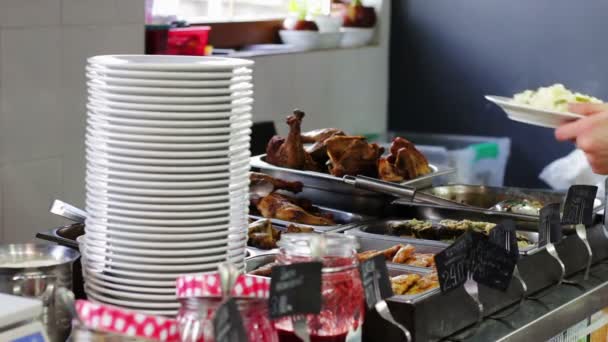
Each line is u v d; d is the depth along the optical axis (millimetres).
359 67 5473
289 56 4832
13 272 1618
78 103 3688
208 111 1698
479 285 2027
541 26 5332
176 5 4387
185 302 1472
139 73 1668
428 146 5266
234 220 1763
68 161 3682
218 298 1467
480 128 5602
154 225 1693
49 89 3547
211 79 1702
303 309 1497
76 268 1983
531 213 2750
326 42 5160
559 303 2213
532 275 2260
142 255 1702
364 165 2865
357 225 2631
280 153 2922
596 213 2650
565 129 2348
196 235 1706
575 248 2467
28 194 3518
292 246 1598
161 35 4078
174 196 1690
